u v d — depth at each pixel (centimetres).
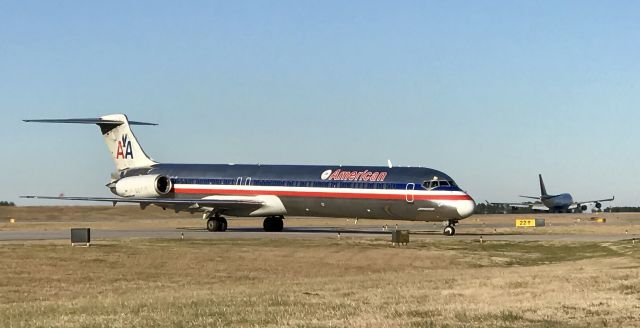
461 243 6197
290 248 5528
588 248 5872
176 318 2197
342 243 6019
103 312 2378
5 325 2136
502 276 3578
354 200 7219
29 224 11231
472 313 2225
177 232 7888
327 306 2428
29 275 4122
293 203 7581
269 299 2673
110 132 8800
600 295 2688
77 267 4450
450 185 6944
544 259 5266
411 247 5781
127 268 4472
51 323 2148
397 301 2556
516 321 2103
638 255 4962
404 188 7006
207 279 4125
